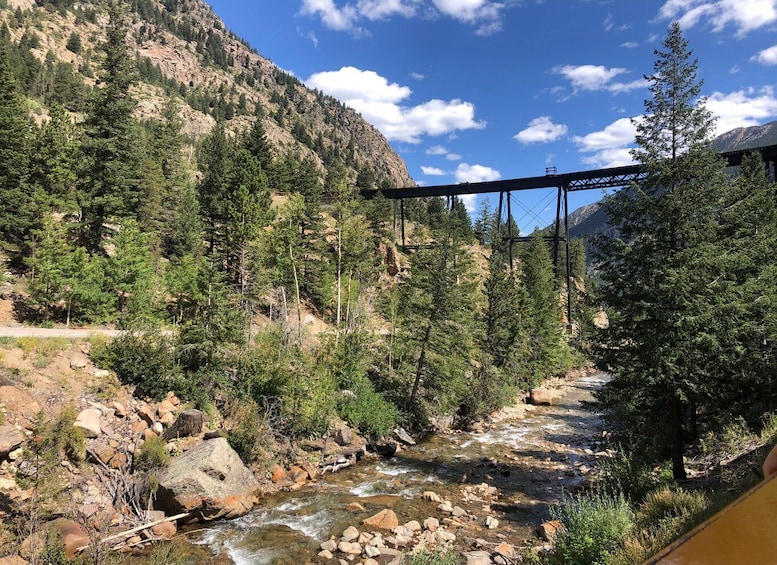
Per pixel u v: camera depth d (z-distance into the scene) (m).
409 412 27.30
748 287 13.62
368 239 43.44
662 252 13.81
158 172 48.91
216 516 13.94
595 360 15.52
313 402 21.09
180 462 14.55
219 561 11.74
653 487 12.03
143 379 17.38
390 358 30.69
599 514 8.84
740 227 15.33
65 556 9.97
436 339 28.09
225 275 22.25
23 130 33.91
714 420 18.11
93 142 31.05
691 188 13.47
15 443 11.95
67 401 14.81
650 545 7.03
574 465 20.59
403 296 33.81
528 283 51.62
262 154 63.56
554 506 15.63
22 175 32.38
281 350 23.03
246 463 17.45
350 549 12.30
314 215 47.09
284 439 19.55
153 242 40.50
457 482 18.47
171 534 12.84
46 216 26.59
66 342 17.36
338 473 19.41
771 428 13.55
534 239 62.12
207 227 42.94
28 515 10.78
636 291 14.05
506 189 68.00
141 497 13.55
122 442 14.91
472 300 31.77
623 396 14.68
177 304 27.41
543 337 47.69
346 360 27.16
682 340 13.15
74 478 12.96
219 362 20.53
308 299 45.78
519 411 33.94
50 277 23.83
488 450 23.64
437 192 74.88
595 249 15.57
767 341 15.59
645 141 14.58
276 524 13.99
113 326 25.17
